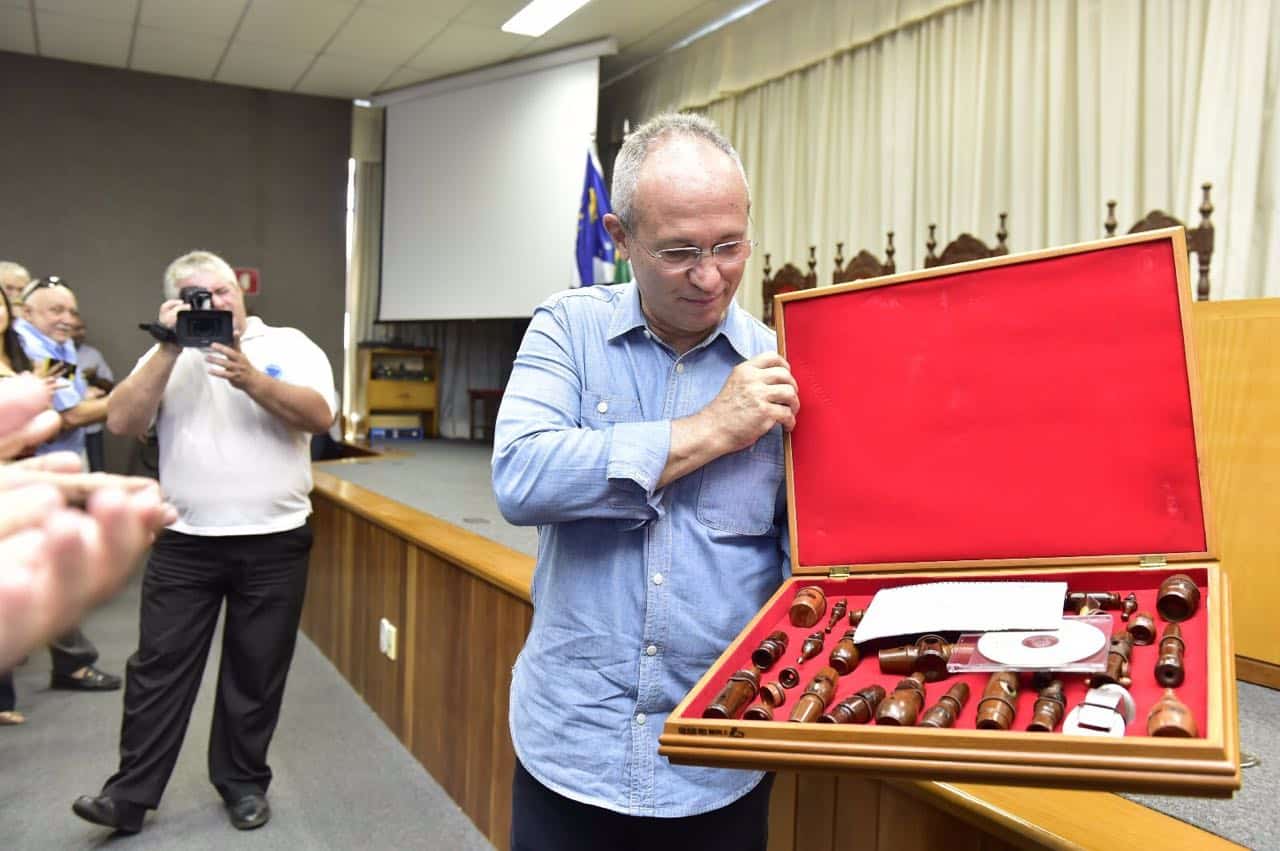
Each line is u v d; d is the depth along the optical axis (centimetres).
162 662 209
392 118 670
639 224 94
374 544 297
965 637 84
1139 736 65
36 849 207
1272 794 101
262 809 221
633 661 101
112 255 614
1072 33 362
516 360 111
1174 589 81
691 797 100
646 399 106
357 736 276
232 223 651
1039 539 94
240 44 567
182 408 206
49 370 251
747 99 527
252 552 211
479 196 622
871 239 450
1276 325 141
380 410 698
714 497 103
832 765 71
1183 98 322
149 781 210
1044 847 92
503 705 207
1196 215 317
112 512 30
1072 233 365
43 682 312
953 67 402
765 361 99
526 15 520
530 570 207
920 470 100
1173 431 89
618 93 653
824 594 102
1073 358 93
